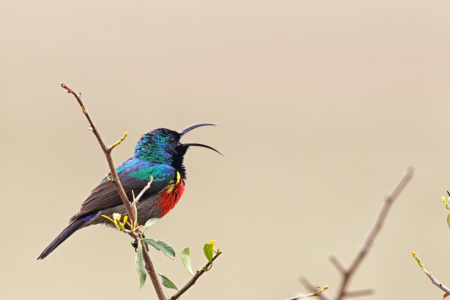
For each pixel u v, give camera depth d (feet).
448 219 19.75
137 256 21.33
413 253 19.33
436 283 18.75
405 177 9.15
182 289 21.06
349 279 8.05
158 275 22.18
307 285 10.59
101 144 22.49
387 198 8.89
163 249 21.44
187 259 21.22
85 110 22.04
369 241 8.30
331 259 8.29
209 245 20.63
